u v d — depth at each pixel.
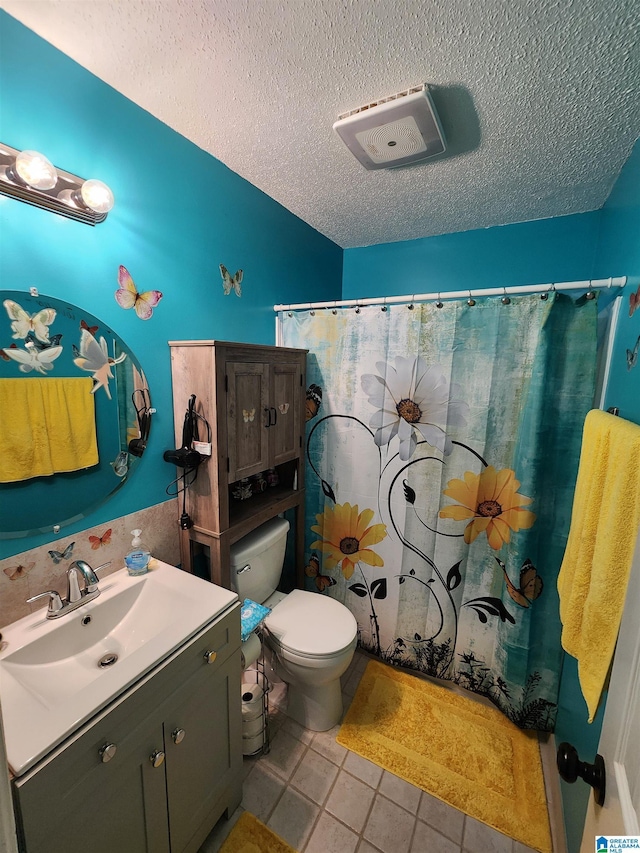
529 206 1.88
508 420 1.53
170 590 1.21
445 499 1.69
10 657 0.92
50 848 0.71
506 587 1.61
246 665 1.37
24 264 0.99
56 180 0.95
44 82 0.98
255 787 1.37
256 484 1.90
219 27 0.92
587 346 1.39
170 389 1.44
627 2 0.80
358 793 1.36
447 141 1.34
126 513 1.32
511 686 1.62
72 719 0.75
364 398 1.80
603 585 0.73
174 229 1.39
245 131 1.35
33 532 1.06
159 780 0.95
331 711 1.59
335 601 1.74
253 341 1.84
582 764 0.63
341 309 1.79
